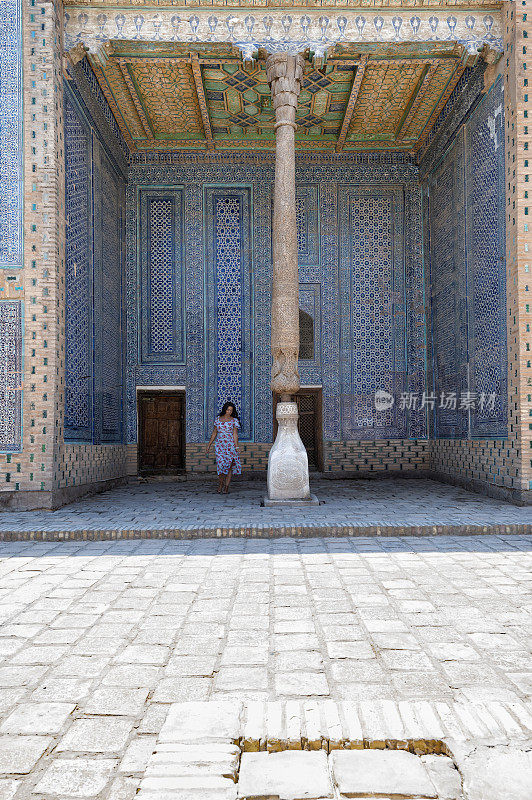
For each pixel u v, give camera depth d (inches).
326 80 256.5
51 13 201.3
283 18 219.6
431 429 307.1
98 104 255.3
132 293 308.5
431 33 219.9
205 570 120.0
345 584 108.2
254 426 307.3
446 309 281.3
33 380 195.0
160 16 217.8
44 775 51.1
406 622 88.0
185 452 307.3
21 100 199.2
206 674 70.7
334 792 48.2
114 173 285.7
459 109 257.9
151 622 88.8
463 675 69.9
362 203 316.5
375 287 315.0
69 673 71.5
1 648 79.2
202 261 311.0
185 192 313.0
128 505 208.8
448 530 156.8
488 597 99.8
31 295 196.2
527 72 204.2
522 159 203.2
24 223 197.5
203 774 49.8
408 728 56.7
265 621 88.8
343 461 309.3
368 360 313.1
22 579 113.9
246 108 280.4
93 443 245.4
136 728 58.8
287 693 65.4
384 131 306.5
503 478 214.8
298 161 315.6
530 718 59.1
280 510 191.9
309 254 314.2
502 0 215.8
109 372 273.6
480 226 236.5
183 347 309.1
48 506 192.9
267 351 309.3
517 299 201.9
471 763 51.2
